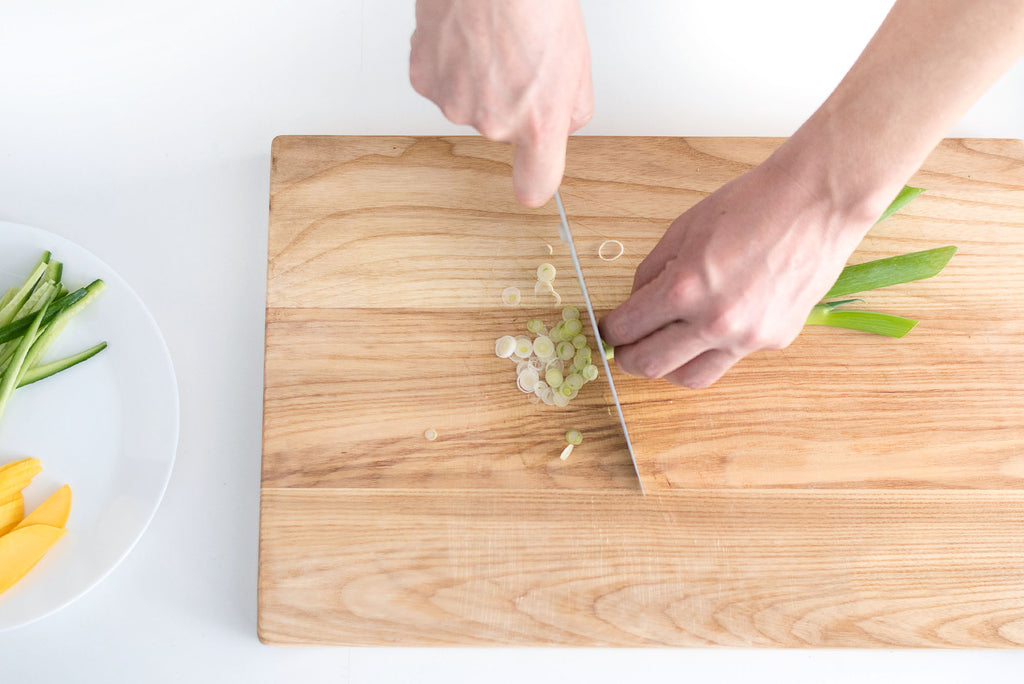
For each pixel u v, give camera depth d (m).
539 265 1.09
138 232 1.11
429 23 0.72
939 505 1.03
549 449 1.02
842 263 0.83
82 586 0.93
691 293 0.82
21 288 1.01
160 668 0.96
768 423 1.05
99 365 1.01
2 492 0.93
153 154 1.15
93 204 1.12
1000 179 1.15
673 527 1.00
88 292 1.01
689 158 1.14
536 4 0.68
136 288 1.09
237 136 1.17
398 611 0.96
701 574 0.99
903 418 1.06
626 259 1.10
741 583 0.99
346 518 0.98
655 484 1.02
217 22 1.22
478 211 1.10
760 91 1.25
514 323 1.06
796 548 1.01
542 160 0.78
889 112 0.77
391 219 1.09
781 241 0.80
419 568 0.97
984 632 0.99
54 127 1.15
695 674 1.01
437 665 1.00
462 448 1.02
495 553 0.98
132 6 1.21
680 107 1.23
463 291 1.07
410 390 1.03
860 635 0.98
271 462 0.99
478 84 0.73
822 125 0.80
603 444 1.03
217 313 1.09
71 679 0.95
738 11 1.29
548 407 1.04
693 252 0.84
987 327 1.10
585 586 0.98
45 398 1.00
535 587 0.98
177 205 1.13
